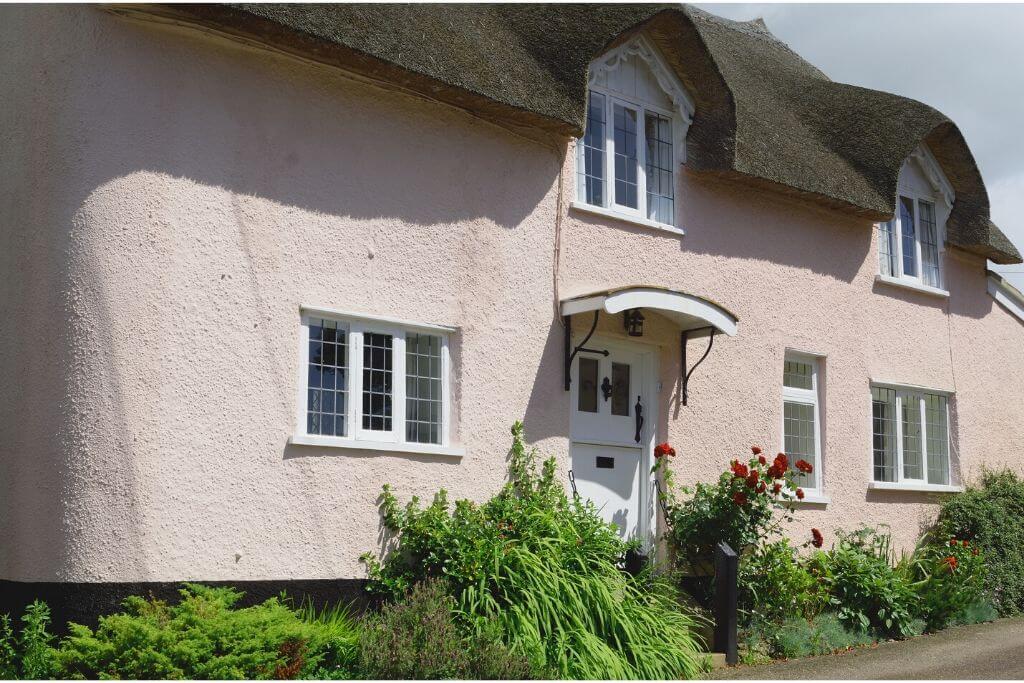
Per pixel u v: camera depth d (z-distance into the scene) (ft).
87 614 21.77
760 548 33.86
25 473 22.94
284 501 24.58
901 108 41.70
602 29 30.58
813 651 31.09
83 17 23.47
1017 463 48.60
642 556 32.09
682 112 35.04
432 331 28.17
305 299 25.46
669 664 26.13
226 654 20.36
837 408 39.86
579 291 31.63
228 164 24.54
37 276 23.36
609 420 32.91
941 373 44.98
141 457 22.48
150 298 23.02
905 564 38.91
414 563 26.63
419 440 27.81
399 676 21.40
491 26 31.19
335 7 25.49
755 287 37.06
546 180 31.19
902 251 44.14
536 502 28.48
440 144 28.63
